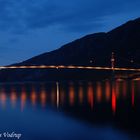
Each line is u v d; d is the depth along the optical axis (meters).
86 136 26.31
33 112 41.16
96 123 31.80
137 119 33.78
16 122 32.81
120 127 29.64
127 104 48.50
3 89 118.19
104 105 48.22
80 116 36.81
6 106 50.38
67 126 30.44
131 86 111.38
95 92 82.94
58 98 67.06
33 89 114.31
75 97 67.81
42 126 30.48
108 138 25.72
